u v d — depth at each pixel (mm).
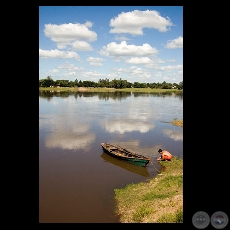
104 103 61594
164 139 25906
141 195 12609
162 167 17641
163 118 39156
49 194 13297
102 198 12797
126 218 10656
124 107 53188
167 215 9594
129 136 27188
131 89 141375
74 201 12492
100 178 15555
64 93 101062
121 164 18281
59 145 23344
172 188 12688
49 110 46844
